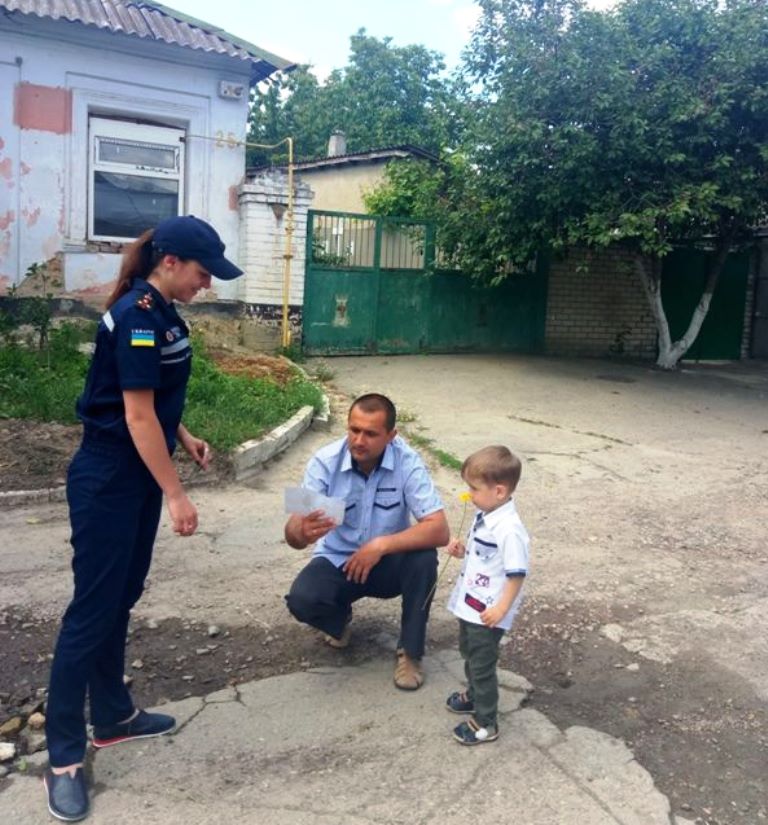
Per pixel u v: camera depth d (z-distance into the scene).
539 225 12.08
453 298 14.34
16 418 7.12
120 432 2.77
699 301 16.03
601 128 11.57
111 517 2.79
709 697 3.80
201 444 3.33
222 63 11.82
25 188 10.90
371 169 17.86
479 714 3.31
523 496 6.81
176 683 3.71
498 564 3.26
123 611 3.12
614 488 7.20
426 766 3.15
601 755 3.29
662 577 5.25
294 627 4.28
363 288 13.52
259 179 12.15
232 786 2.99
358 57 32.12
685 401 11.53
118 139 11.45
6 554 5.02
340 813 2.87
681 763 3.29
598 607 4.74
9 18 10.46
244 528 5.68
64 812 2.77
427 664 3.94
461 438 8.55
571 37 11.52
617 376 13.23
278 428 7.54
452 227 13.40
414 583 3.70
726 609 4.80
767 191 12.02
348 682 3.74
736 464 8.26
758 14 11.06
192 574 4.89
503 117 11.99
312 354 13.24
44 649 3.94
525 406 10.45
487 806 2.94
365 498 3.74
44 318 9.64
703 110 10.90
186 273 2.84
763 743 3.46
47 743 2.93
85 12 10.86
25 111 10.77
